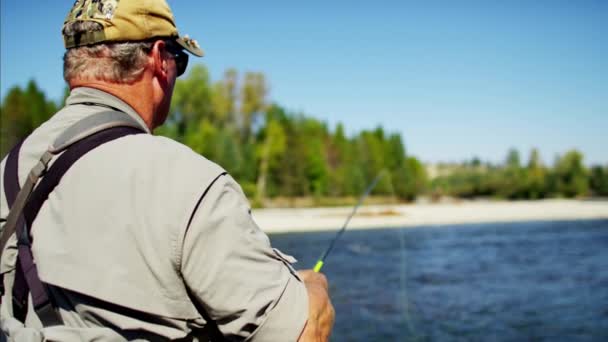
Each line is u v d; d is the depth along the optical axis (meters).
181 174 0.96
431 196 56.50
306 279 1.22
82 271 0.93
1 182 1.07
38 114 38.66
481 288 11.77
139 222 0.93
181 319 0.95
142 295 0.92
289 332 0.96
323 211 40.28
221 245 0.94
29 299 1.00
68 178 0.98
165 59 1.16
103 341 0.93
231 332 0.96
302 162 46.53
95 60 1.09
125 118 1.07
